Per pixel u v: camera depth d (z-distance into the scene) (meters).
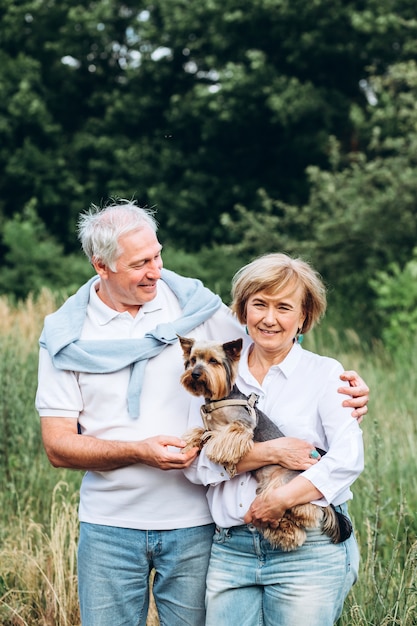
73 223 20.20
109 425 3.45
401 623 3.68
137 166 19.70
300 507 3.07
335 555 3.15
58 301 12.89
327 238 14.22
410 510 5.04
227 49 18.62
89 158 20.80
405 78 15.24
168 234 19.52
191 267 16.94
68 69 21.31
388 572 3.96
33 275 17.53
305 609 3.08
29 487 5.96
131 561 3.46
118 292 3.46
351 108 16.83
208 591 3.28
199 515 3.47
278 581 3.13
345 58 17.55
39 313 12.08
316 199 15.34
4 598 4.70
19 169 19.64
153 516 3.44
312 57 17.62
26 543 5.06
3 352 8.15
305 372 3.29
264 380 3.31
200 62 20.19
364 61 17.56
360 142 17.64
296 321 3.27
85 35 20.95
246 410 3.22
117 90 20.66
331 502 3.18
